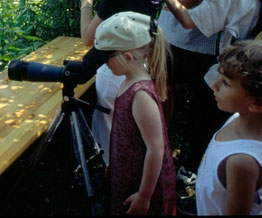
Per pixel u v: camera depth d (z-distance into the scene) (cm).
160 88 148
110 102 197
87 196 162
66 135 181
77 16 371
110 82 193
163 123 139
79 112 167
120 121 137
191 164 241
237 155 103
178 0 210
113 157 146
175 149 276
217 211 114
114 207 152
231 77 106
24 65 154
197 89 223
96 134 211
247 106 107
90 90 230
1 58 316
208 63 213
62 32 379
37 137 174
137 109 130
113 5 176
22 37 352
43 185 226
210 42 208
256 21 195
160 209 145
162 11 232
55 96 209
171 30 220
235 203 103
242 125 110
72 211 211
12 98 205
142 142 137
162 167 141
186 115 311
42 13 375
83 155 161
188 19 193
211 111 224
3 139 169
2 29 341
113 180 148
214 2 187
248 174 101
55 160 221
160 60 143
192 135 237
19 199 215
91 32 186
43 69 154
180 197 229
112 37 133
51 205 215
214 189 111
